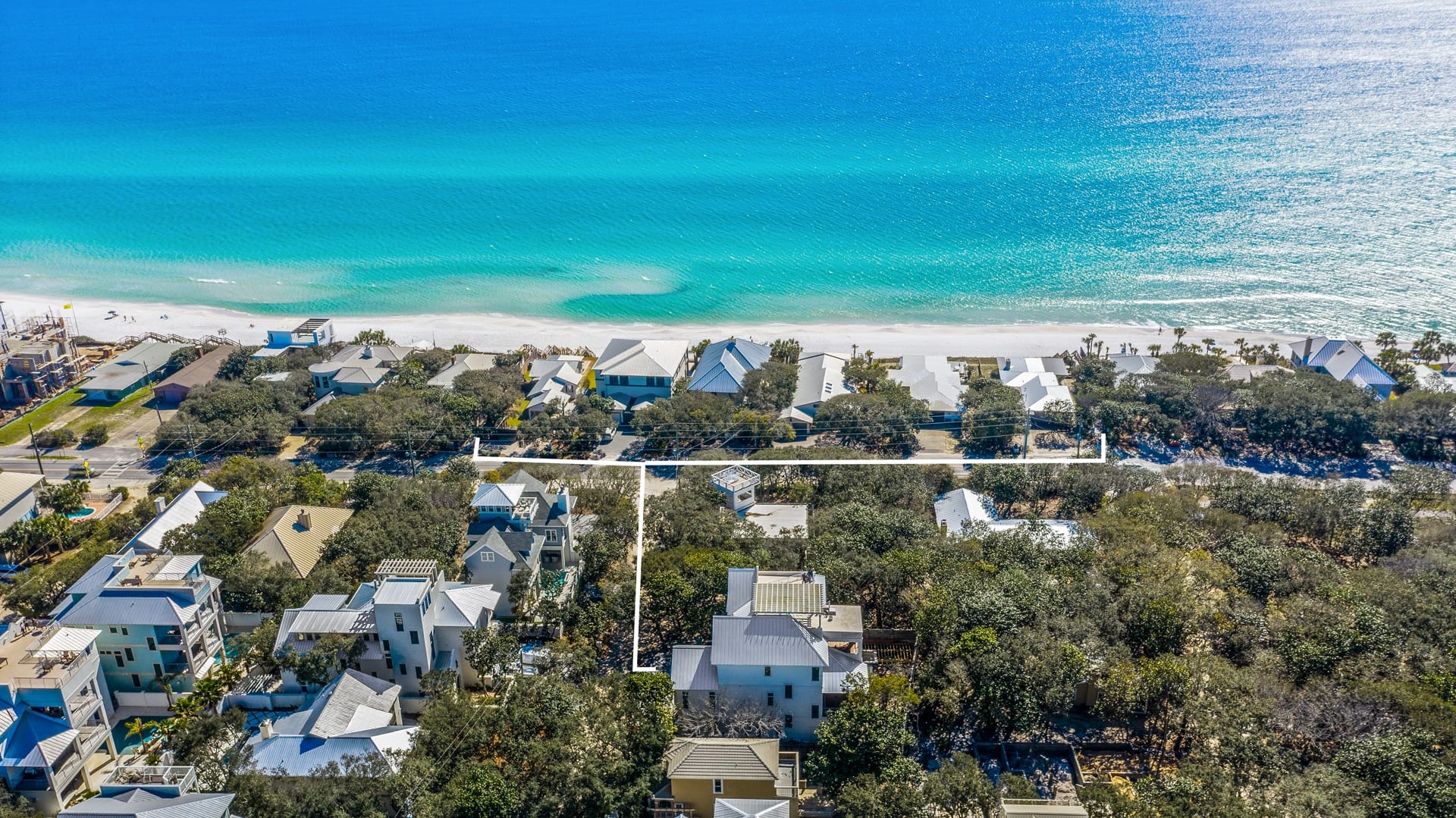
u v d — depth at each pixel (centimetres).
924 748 8638
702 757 7825
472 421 15700
